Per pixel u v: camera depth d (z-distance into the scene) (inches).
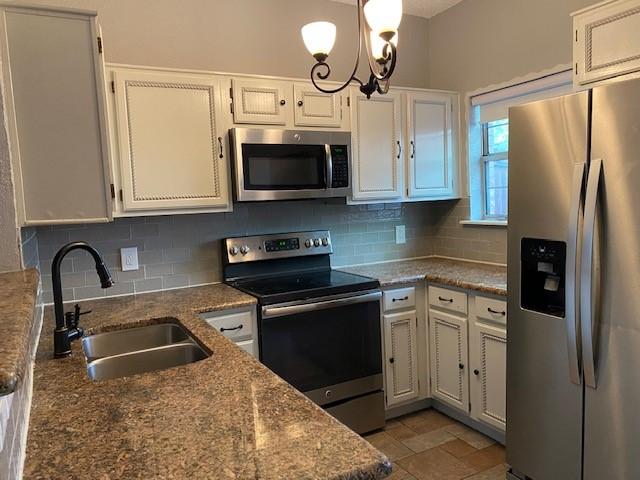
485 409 99.3
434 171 124.0
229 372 52.2
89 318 81.5
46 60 68.5
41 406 44.3
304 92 105.3
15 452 31.9
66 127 70.1
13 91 67.2
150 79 90.7
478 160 127.6
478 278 103.5
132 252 102.1
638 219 62.9
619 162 64.5
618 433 67.3
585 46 81.1
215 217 110.1
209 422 39.9
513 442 84.4
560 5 102.2
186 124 94.3
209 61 108.5
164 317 81.4
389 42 60.2
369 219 130.2
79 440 37.5
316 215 122.2
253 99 100.0
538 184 75.7
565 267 71.1
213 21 108.5
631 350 64.7
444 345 109.1
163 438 37.3
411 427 108.4
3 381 19.8
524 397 81.6
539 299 80.7
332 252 123.6
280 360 94.1
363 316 103.4
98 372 63.1
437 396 112.5
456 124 127.1
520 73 111.5
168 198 93.4
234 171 97.3
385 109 115.7
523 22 110.2
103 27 98.1
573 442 73.8
